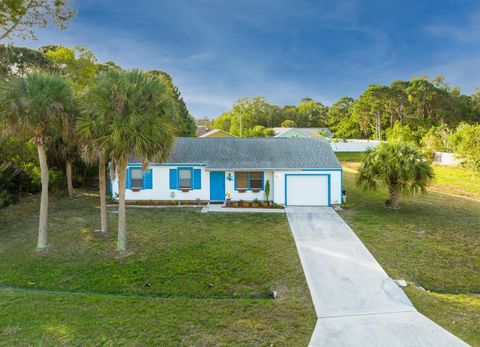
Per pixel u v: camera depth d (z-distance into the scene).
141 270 9.80
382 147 17.36
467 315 7.00
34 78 10.82
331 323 6.68
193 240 12.39
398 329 6.42
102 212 13.21
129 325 6.36
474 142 29.03
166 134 10.91
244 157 19.91
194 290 8.61
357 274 9.35
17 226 14.77
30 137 11.42
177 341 5.81
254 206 18.23
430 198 20.59
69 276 9.46
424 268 9.90
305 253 11.06
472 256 10.84
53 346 5.50
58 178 22.22
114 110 10.40
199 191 19.47
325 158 19.75
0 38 18.53
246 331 6.25
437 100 61.59
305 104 97.19
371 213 16.72
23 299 7.61
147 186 19.42
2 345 5.47
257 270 9.73
